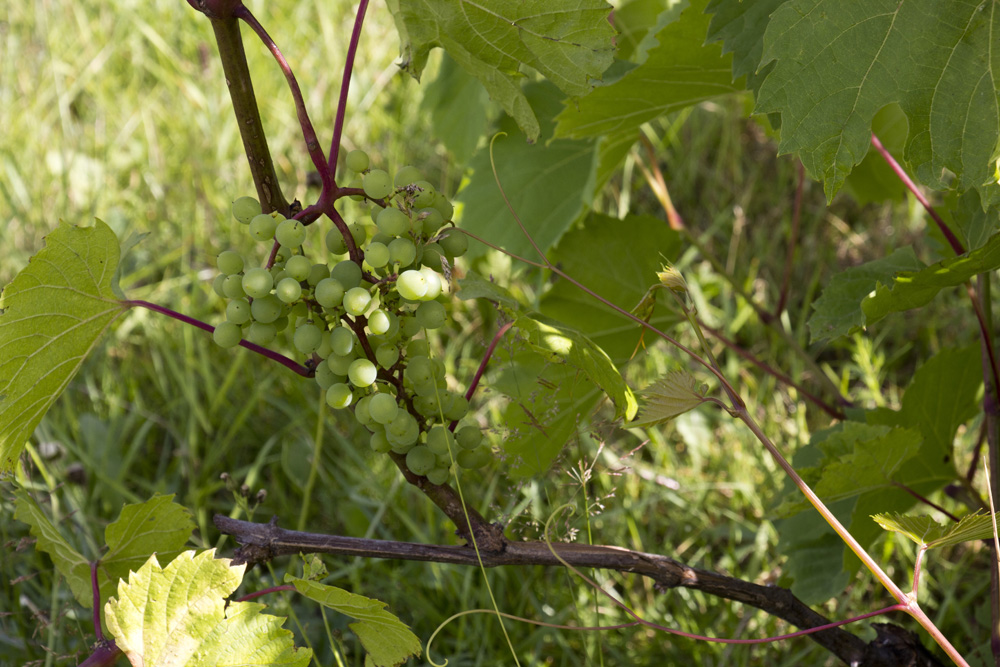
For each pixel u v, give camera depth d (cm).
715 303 157
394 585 110
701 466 128
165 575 76
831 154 79
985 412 94
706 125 183
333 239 78
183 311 146
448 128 141
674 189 172
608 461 120
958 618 105
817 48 79
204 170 171
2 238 156
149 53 205
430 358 80
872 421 99
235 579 77
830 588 99
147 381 143
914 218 155
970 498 105
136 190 172
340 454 129
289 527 120
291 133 178
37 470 113
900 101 78
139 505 84
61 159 168
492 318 145
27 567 109
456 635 108
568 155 115
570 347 80
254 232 76
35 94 188
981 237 88
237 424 127
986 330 93
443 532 114
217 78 189
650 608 108
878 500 98
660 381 81
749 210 168
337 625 106
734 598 85
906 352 142
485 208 118
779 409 131
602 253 112
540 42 81
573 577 108
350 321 77
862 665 86
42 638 101
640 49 104
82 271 80
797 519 103
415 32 83
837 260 156
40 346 80
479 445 81
